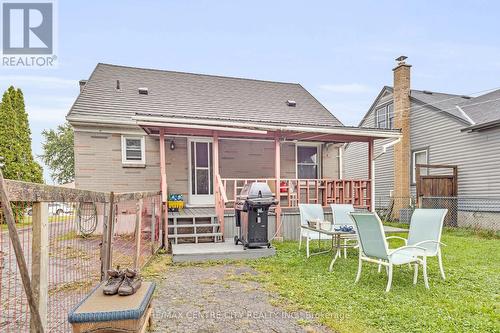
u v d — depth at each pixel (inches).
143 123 275.1
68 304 125.6
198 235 280.7
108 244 132.8
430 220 193.8
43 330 70.1
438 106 486.6
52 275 132.3
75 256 143.6
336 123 461.7
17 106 568.7
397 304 142.9
